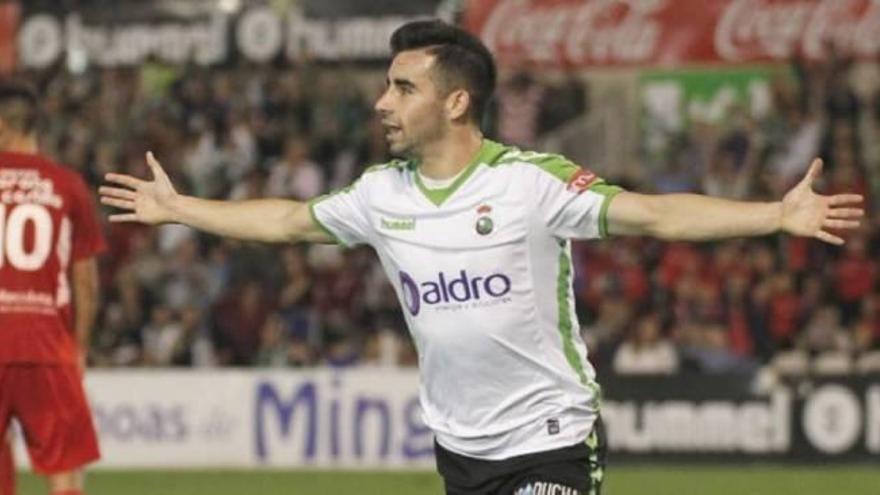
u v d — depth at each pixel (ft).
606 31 173.37
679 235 59.82
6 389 89.56
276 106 205.77
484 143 62.59
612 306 170.60
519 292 61.52
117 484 145.89
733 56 173.06
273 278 184.24
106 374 160.86
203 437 160.15
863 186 190.70
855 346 176.04
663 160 198.70
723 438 156.97
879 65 202.18
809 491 137.08
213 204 66.39
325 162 201.87
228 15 191.31
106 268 192.34
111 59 193.16
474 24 174.91
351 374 158.92
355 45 189.57
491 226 61.21
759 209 59.00
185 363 181.78
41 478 148.56
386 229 62.90
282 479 149.18
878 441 155.12
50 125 206.18
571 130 200.34
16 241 90.02
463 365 62.49
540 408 62.69
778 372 156.76
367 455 158.51
